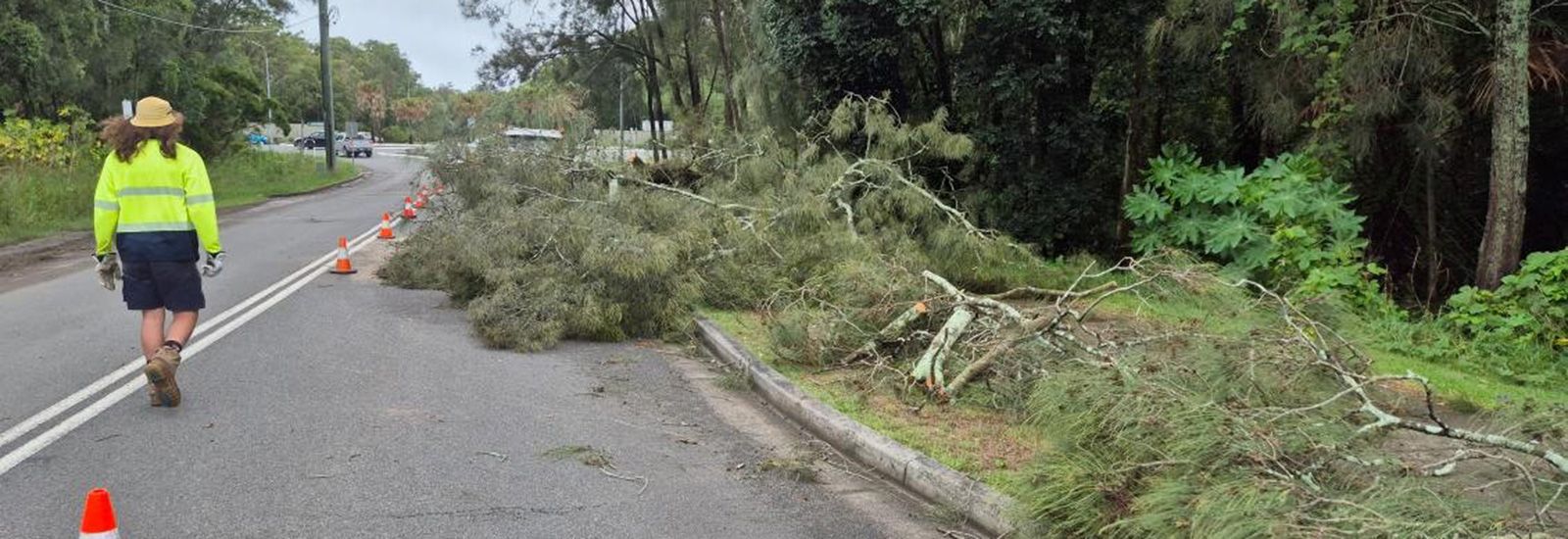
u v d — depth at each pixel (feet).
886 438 18.21
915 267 32.83
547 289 28.27
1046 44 42.11
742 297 32.37
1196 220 37.91
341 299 34.06
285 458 16.78
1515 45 30.12
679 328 29.55
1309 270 33.24
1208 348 16.26
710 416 21.06
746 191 41.32
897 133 39.91
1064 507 13.12
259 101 119.96
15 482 15.16
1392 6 33.91
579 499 15.47
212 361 23.77
